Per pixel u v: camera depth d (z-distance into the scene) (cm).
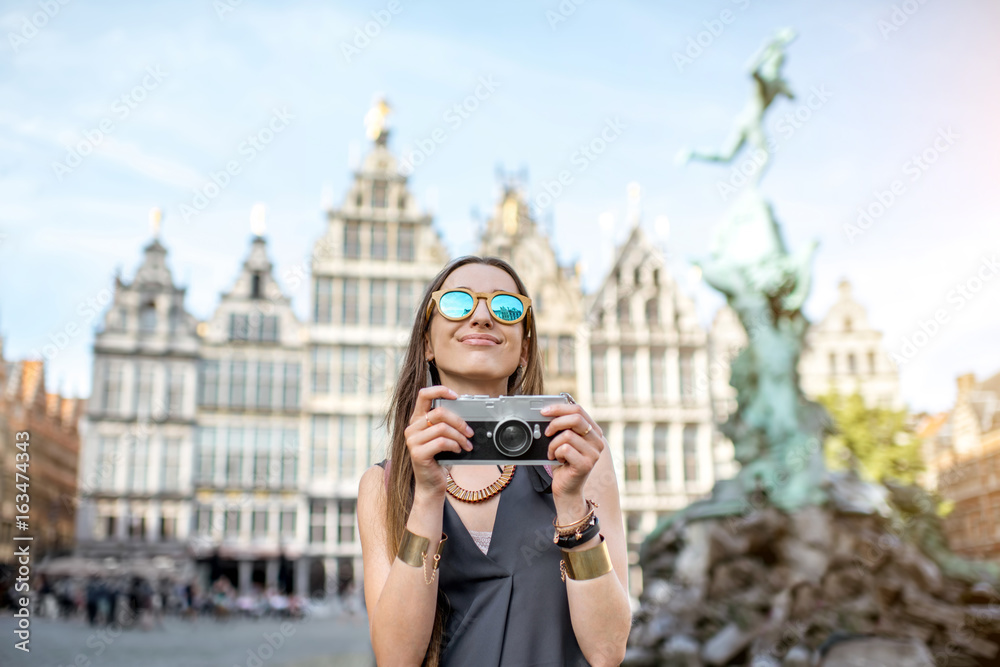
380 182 4062
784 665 987
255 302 4041
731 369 1363
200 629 2647
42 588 3044
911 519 1274
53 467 4834
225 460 3909
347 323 3969
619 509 205
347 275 3981
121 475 3822
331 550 3850
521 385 219
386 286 4012
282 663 1553
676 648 1081
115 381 3900
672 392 4072
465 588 189
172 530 3816
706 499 1345
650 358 4109
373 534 202
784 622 1078
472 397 178
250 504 3875
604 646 180
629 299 4141
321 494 3859
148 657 1622
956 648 1025
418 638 177
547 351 4066
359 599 3406
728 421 1357
